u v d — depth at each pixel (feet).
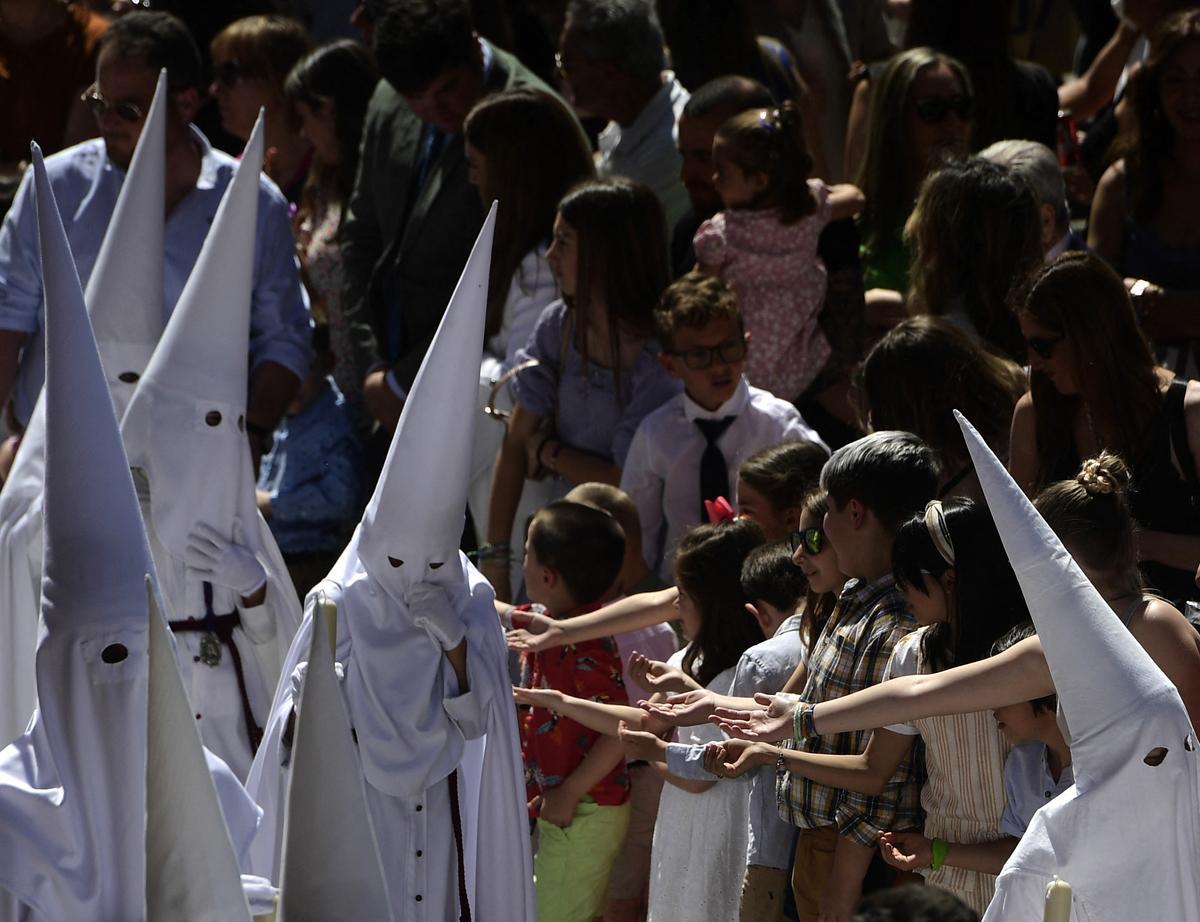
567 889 54.65
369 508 44.62
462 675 45.19
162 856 32.37
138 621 37.68
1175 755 34.71
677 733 53.42
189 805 32.37
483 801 46.09
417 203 75.61
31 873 36.88
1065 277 48.60
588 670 54.80
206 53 104.83
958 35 77.61
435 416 42.93
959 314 58.70
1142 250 67.00
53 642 37.58
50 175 65.31
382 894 33.45
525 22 98.58
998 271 58.03
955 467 51.60
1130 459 48.37
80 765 37.29
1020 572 35.53
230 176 66.33
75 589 37.55
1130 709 34.76
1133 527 41.55
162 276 53.26
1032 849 35.76
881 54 96.48
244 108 90.43
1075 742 35.45
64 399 38.01
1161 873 35.01
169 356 48.85
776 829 49.01
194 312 48.75
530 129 69.87
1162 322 63.72
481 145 70.18
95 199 65.26
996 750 41.81
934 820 43.19
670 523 62.13
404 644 44.24
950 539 41.63
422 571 43.91
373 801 44.57
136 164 52.65
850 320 66.64
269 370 65.41
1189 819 34.94
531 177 69.92
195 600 50.31
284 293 66.13
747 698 48.19
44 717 37.70
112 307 52.34
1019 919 35.81
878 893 28.84
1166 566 47.62
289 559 78.59
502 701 45.93
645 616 55.06
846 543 45.50
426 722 44.37
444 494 43.32
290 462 79.05
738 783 50.65
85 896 36.96
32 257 65.05
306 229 85.51
